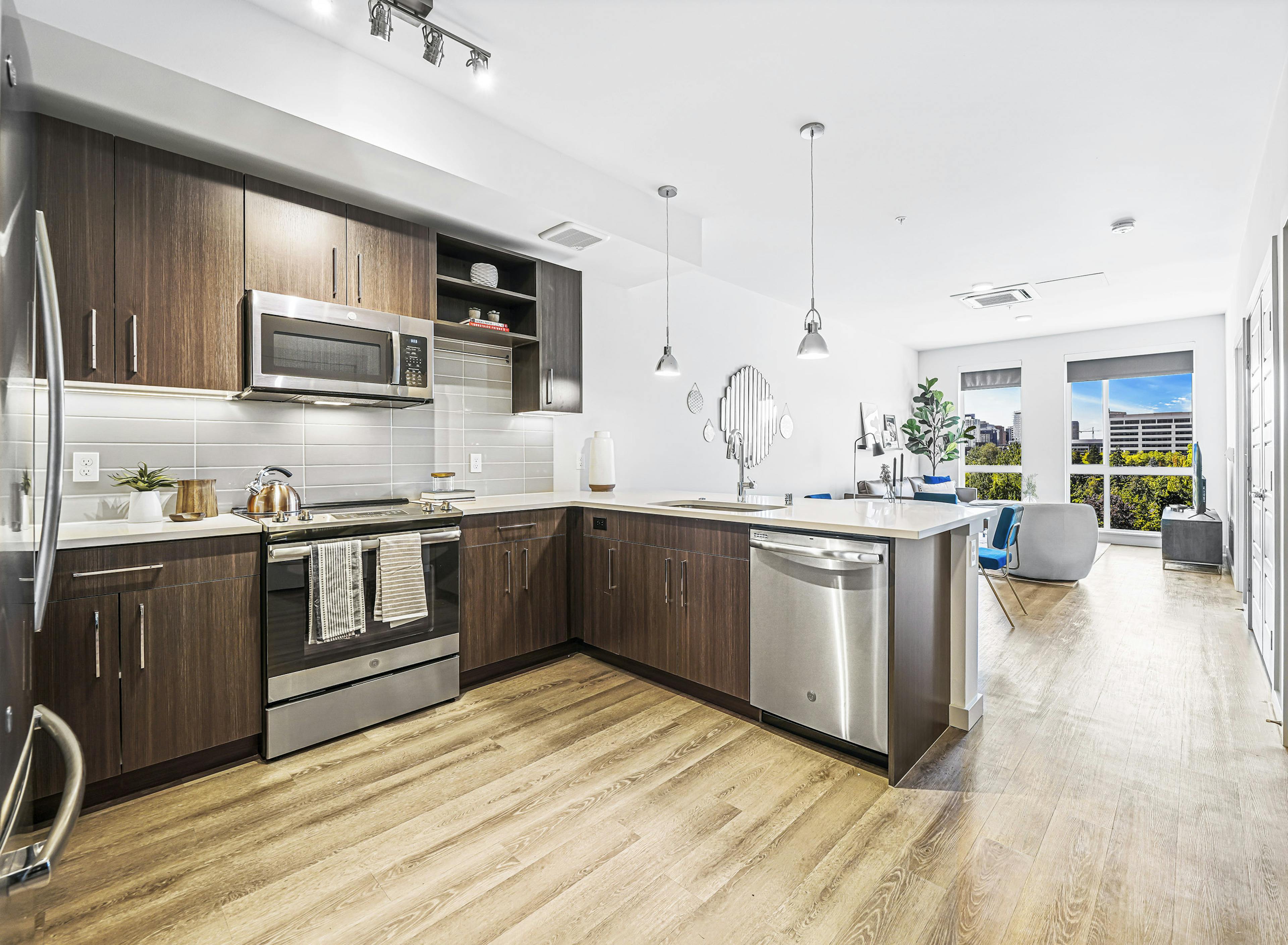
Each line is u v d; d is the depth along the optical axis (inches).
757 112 105.0
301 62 83.4
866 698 85.5
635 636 119.8
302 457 113.3
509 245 132.1
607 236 127.0
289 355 96.4
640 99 100.9
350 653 96.4
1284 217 98.0
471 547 113.9
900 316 261.6
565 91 98.5
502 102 101.3
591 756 89.6
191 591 82.4
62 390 38.7
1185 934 56.1
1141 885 62.6
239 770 85.9
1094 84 97.7
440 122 98.7
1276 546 104.9
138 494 88.6
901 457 329.7
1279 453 103.6
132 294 84.3
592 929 57.4
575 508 133.1
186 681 82.0
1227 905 59.6
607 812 75.7
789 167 124.7
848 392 284.4
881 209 146.2
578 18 82.6
